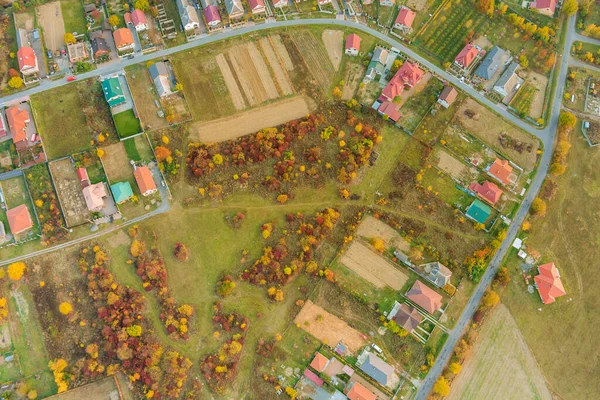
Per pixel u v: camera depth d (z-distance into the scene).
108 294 98.62
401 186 107.94
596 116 114.69
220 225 105.19
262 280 100.44
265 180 107.19
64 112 111.81
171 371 95.31
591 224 106.94
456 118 113.12
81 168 106.69
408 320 97.38
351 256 103.75
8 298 100.12
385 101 112.94
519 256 104.25
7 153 108.81
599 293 102.69
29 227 103.50
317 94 114.56
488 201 106.62
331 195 107.25
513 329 100.25
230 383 96.12
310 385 96.19
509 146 111.56
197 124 111.88
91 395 95.06
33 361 96.88
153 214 105.69
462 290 102.06
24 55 112.62
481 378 97.50
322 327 99.50
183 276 102.06
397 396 95.88
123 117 111.69
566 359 98.81
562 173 110.00
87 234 104.12
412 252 103.69
